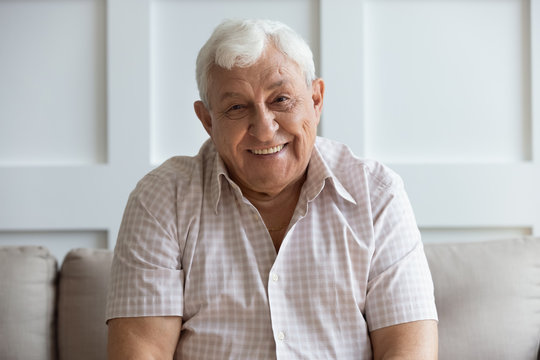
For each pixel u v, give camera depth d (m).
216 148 1.40
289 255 1.35
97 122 2.09
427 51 2.09
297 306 1.33
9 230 2.06
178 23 2.09
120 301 1.31
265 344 1.31
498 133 2.09
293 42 1.30
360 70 2.06
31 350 1.58
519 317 1.57
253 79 1.27
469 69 2.09
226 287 1.33
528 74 2.09
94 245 2.08
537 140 2.07
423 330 1.30
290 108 1.29
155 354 1.28
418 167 2.06
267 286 1.33
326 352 1.31
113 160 2.06
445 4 2.09
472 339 1.56
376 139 2.09
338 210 1.38
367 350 1.33
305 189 1.38
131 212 1.38
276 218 1.41
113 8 2.06
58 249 2.08
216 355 1.32
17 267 1.61
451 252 1.64
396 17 2.09
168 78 2.09
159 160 2.08
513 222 2.07
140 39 2.07
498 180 2.07
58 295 1.66
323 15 2.06
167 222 1.36
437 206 2.07
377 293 1.33
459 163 2.07
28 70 2.08
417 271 1.35
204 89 1.35
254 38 1.27
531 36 2.07
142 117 2.07
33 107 2.08
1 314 1.57
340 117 2.07
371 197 1.39
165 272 1.32
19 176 2.06
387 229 1.37
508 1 2.09
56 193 2.06
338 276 1.33
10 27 2.08
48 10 2.08
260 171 1.31
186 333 1.35
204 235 1.36
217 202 1.37
